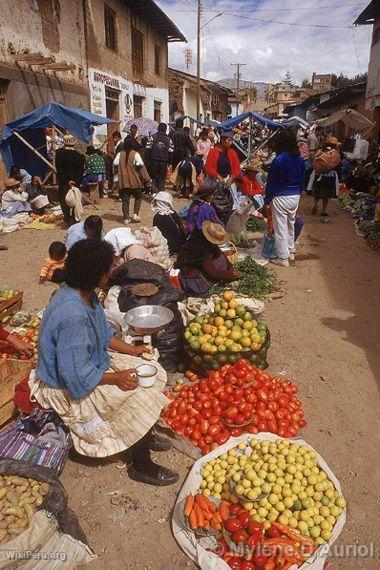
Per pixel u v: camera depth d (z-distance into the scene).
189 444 3.40
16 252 8.05
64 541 2.49
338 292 6.29
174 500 2.99
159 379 3.14
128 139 9.39
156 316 3.85
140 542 2.70
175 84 32.28
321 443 3.46
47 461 3.00
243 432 3.43
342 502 2.80
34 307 5.75
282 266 7.33
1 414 3.44
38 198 10.71
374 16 19.73
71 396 2.64
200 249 5.38
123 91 19.98
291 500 2.74
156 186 12.35
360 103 24.09
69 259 2.56
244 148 18.33
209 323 4.24
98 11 16.88
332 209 12.12
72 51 15.15
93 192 12.16
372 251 8.27
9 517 2.44
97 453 2.84
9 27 11.48
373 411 3.82
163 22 22.84
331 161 10.47
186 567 2.55
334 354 4.68
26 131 11.54
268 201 7.01
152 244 5.99
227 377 3.75
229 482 2.90
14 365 3.67
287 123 21.67
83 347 2.51
